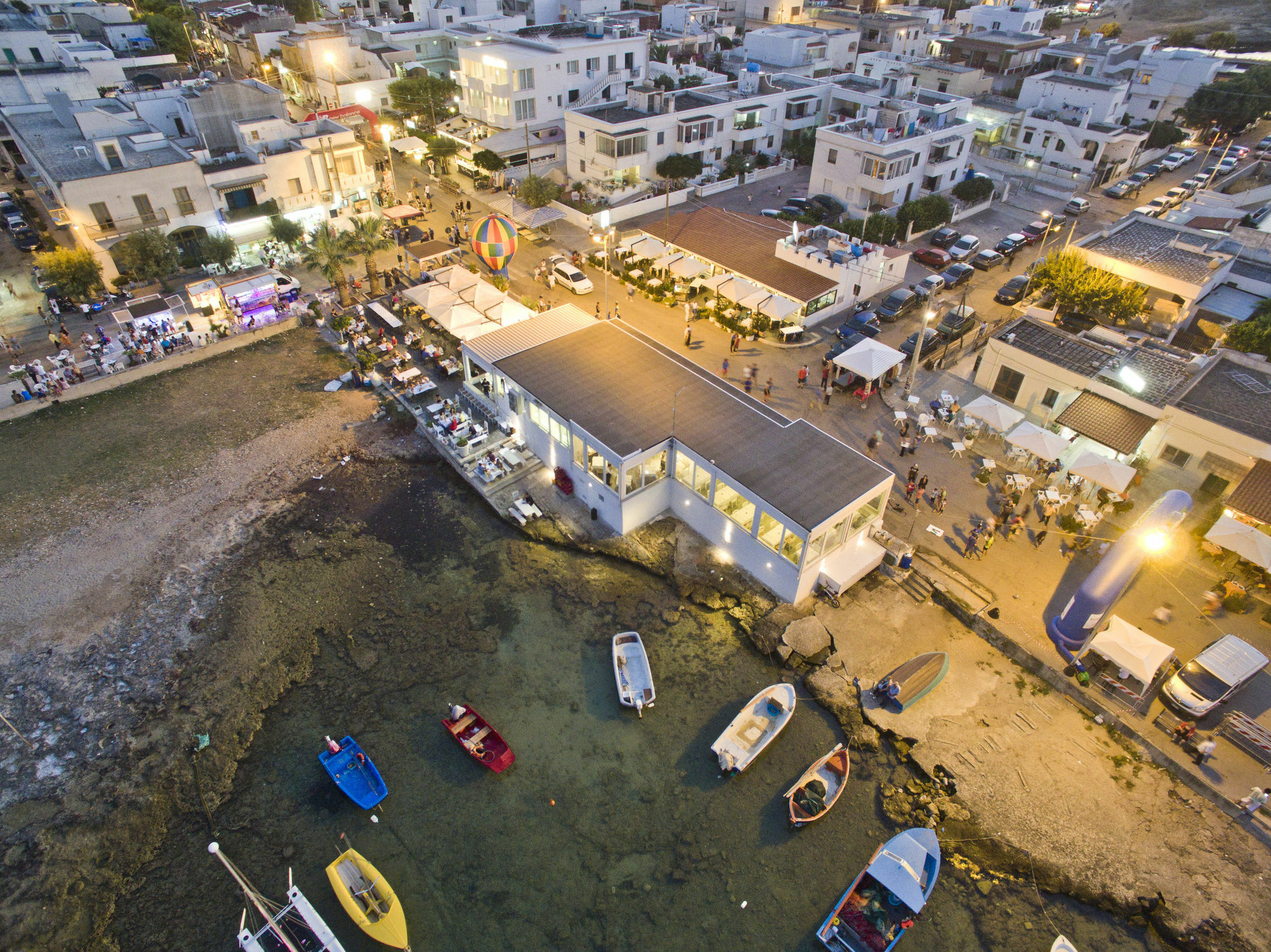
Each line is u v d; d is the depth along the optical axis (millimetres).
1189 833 25766
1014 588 34188
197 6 134625
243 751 28875
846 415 45406
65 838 26094
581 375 41188
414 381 48031
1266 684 30328
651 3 132625
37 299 56562
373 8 134500
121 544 37344
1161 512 29312
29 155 63406
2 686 30859
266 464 42562
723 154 82250
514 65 78750
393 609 34406
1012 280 58125
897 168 69500
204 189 58812
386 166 78438
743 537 35094
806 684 30828
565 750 28781
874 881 24156
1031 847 25562
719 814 26812
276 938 23297
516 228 70375
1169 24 147125
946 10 139875
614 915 24141
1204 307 50188
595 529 38344
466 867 25328
